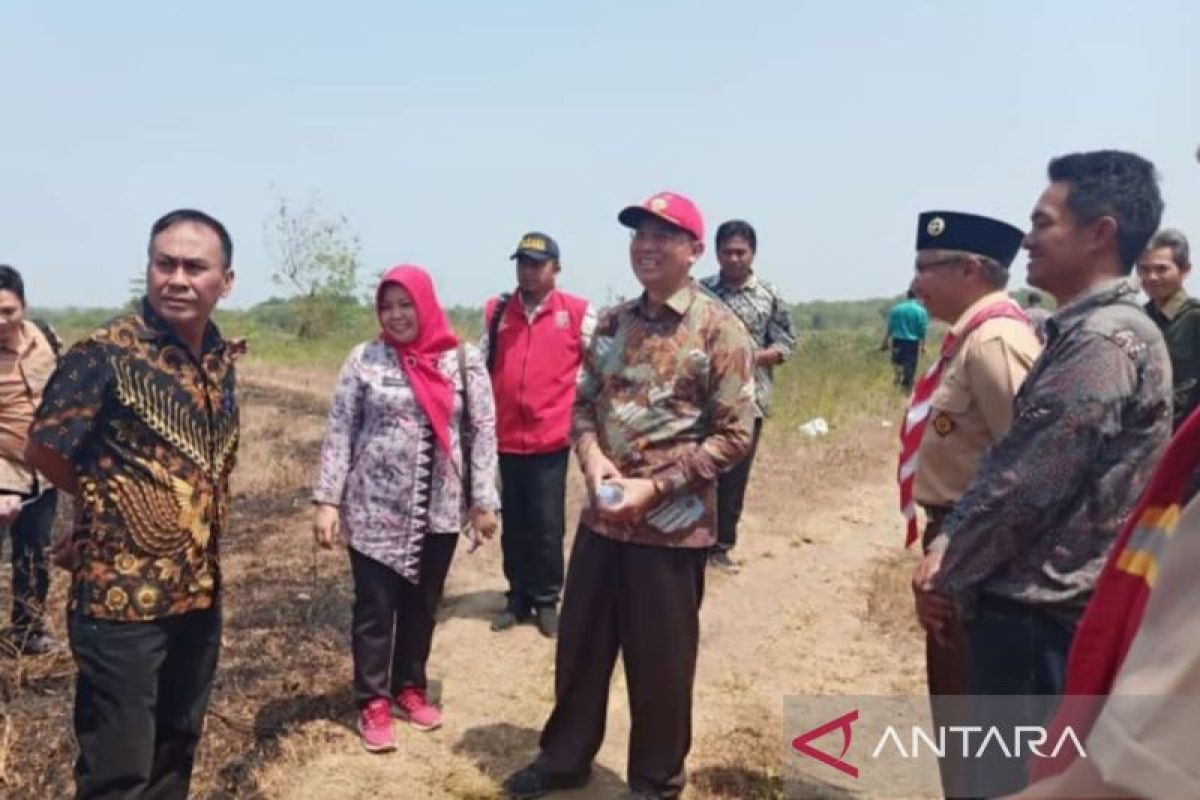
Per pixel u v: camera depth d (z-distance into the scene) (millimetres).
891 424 11875
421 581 3936
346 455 3793
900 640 5027
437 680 4449
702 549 3301
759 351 5895
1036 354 2662
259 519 6828
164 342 2672
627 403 3281
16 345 4094
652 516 3215
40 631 4438
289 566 5840
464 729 3996
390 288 3793
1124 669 845
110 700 2609
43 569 4418
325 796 3436
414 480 3777
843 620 5301
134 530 2611
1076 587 2248
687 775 3619
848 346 16000
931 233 2879
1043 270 2352
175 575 2680
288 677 4328
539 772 3492
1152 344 2213
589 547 3396
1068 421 2168
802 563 6301
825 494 8125
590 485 3332
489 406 4047
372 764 3668
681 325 3240
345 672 4406
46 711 3910
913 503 2957
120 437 2609
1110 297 2260
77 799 2668
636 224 3250
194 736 2988
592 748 3502
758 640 4988
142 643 2627
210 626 2912
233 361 2939
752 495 7938
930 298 2922
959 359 2781
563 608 3475
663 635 3258
